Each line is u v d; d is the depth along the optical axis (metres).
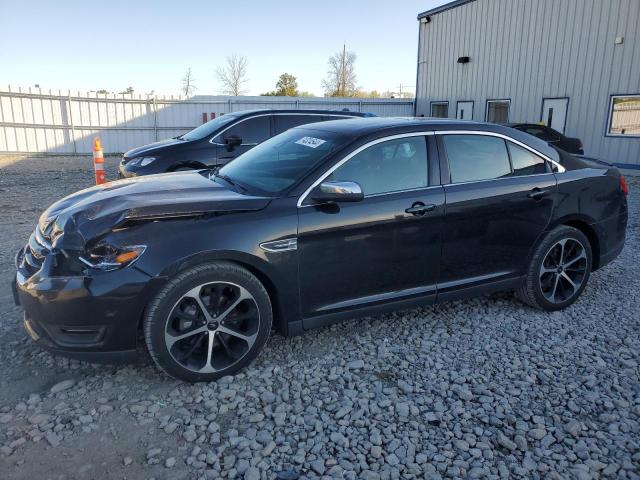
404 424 2.96
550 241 4.39
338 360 3.65
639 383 3.39
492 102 19.09
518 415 3.05
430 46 21.95
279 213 3.38
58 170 14.89
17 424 2.87
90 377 3.36
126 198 3.42
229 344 3.42
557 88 16.45
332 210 3.53
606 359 3.71
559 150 4.64
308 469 2.59
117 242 3.04
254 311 3.38
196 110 21.36
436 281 4.02
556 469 2.62
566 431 2.90
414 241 3.82
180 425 2.90
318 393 3.24
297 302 3.51
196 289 3.16
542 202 4.30
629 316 4.46
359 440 2.81
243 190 3.68
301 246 3.44
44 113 19.19
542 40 16.78
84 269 3.02
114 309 3.00
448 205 3.91
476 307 4.64
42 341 3.15
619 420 3.01
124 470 2.55
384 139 3.81
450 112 21.25
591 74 15.42
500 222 4.14
